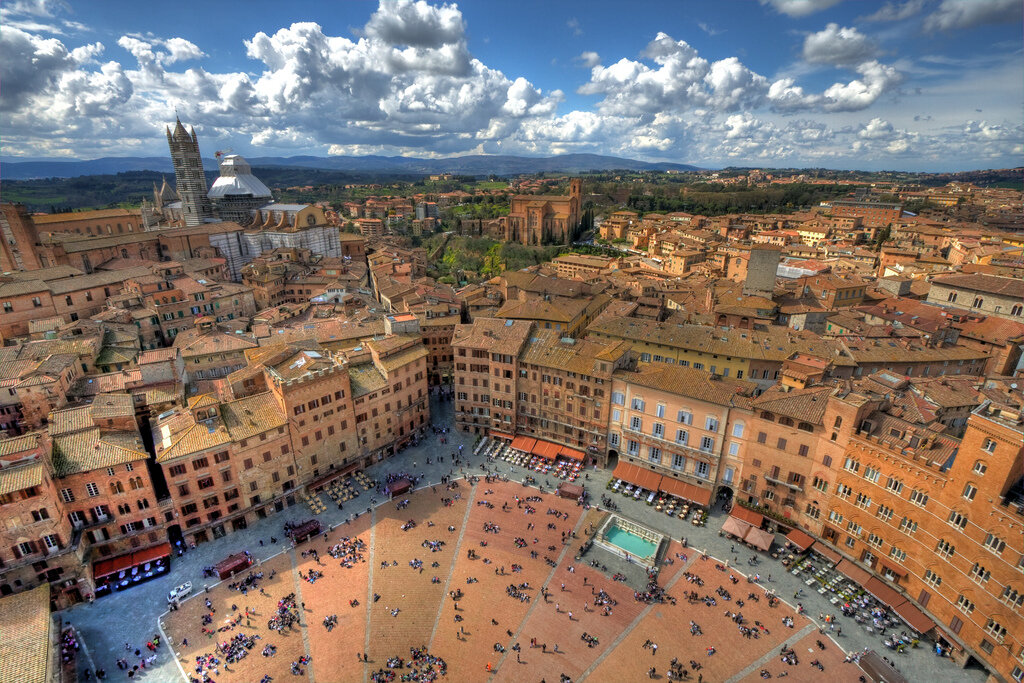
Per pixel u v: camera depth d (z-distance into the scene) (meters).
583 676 71.75
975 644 68.44
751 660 73.06
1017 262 173.62
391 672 72.44
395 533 96.75
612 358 105.75
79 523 82.88
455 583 86.69
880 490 79.75
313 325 139.00
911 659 72.12
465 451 121.31
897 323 134.25
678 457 103.44
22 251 162.12
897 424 79.25
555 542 95.00
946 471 71.56
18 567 75.19
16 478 73.31
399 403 118.94
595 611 81.44
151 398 102.06
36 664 64.06
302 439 102.00
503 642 76.75
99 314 138.12
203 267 186.88
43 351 109.44
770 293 154.12
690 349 125.56
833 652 73.62
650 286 182.75
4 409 93.81
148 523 88.25
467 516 101.06
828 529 88.06
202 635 76.62
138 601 81.88
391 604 82.69
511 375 117.88
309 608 81.69
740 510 96.81
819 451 86.69
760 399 92.38
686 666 72.62
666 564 89.38
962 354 118.44
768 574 86.81
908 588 77.62
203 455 89.62
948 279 150.25
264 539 95.12
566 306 161.88
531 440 120.44
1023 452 63.12
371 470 114.06
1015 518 63.16
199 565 89.12
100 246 180.75
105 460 82.44
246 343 129.62
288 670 72.19
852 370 114.50
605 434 111.69
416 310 156.50
